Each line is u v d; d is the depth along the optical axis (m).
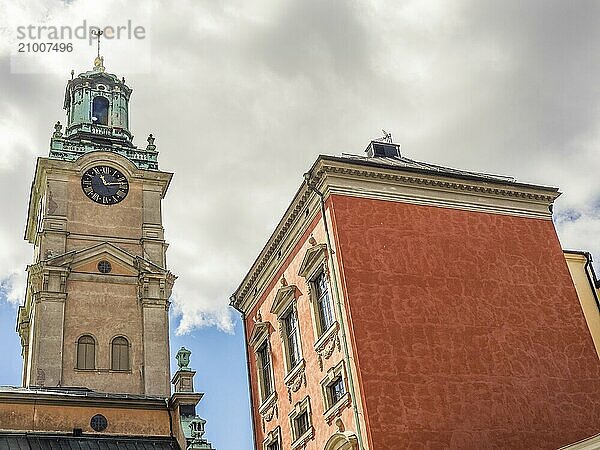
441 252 30.05
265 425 34.03
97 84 53.94
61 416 32.75
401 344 27.20
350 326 27.08
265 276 35.88
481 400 27.12
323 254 29.67
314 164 30.23
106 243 44.81
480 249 30.89
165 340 42.91
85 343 41.56
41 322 41.09
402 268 28.97
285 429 31.97
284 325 33.34
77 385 39.91
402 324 27.67
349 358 26.92
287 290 32.47
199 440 31.97
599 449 20.70
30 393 32.81
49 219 44.94
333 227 29.11
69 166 47.12
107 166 48.19
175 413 34.31
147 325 42.94
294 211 32.50
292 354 32.47
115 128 51.97
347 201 29.72
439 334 27.98
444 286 29.23
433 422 25.98
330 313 29.20
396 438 25.23
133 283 44.28
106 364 41.19
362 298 27.72
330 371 28.38
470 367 27.67
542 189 33.50
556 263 32.16
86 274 43.50
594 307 35.31
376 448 24.88
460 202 31.80
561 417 28.11
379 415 25.48
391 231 29.70
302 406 30.45
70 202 46.22
